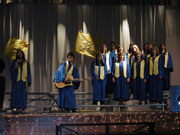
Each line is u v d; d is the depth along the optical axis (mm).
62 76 7219
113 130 6828
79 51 8969
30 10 9258
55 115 6664
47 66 9211
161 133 6953
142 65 7898
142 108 8922
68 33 9344
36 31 9242
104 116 6781
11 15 9180
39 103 9016
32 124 6590
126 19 9531
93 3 9477
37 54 9219
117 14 9539
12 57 8758
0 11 9172
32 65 9156
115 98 7797
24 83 7219
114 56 8055
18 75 7215
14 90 7184
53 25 9312
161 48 8055
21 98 7152
